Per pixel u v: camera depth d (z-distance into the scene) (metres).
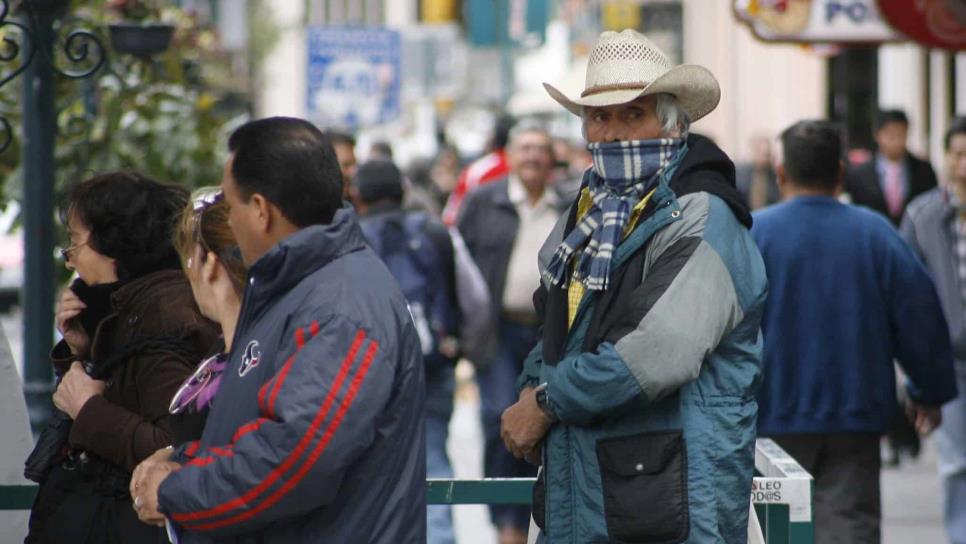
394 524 10.24
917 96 49.66
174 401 10.98
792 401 17.77
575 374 11.04
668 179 11.40
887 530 26.06
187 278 11.90
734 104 77.06
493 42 107.75
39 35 17.53
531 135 24.81
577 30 109.25
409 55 82.75
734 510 11.24
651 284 11.05
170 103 24.50
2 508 13.38
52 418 12.38
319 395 9.77
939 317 17.78
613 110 11.56
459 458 33.81
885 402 17.80
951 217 22.27
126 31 21.27
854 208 17.94
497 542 24.55
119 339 11.90
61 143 23.12
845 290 17.70
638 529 11.05
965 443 21.88
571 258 11.73
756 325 11.45
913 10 23.39
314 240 10.06
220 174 24.88
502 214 24.89
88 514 11.84
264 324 10.16
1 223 25.55
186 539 10.42
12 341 59.38
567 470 11.45
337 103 49.44
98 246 12.15
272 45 89.94
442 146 60.91
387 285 10.22
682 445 11.09
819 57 53.25
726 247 11.16
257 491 9.79
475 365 24.20
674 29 77.81
